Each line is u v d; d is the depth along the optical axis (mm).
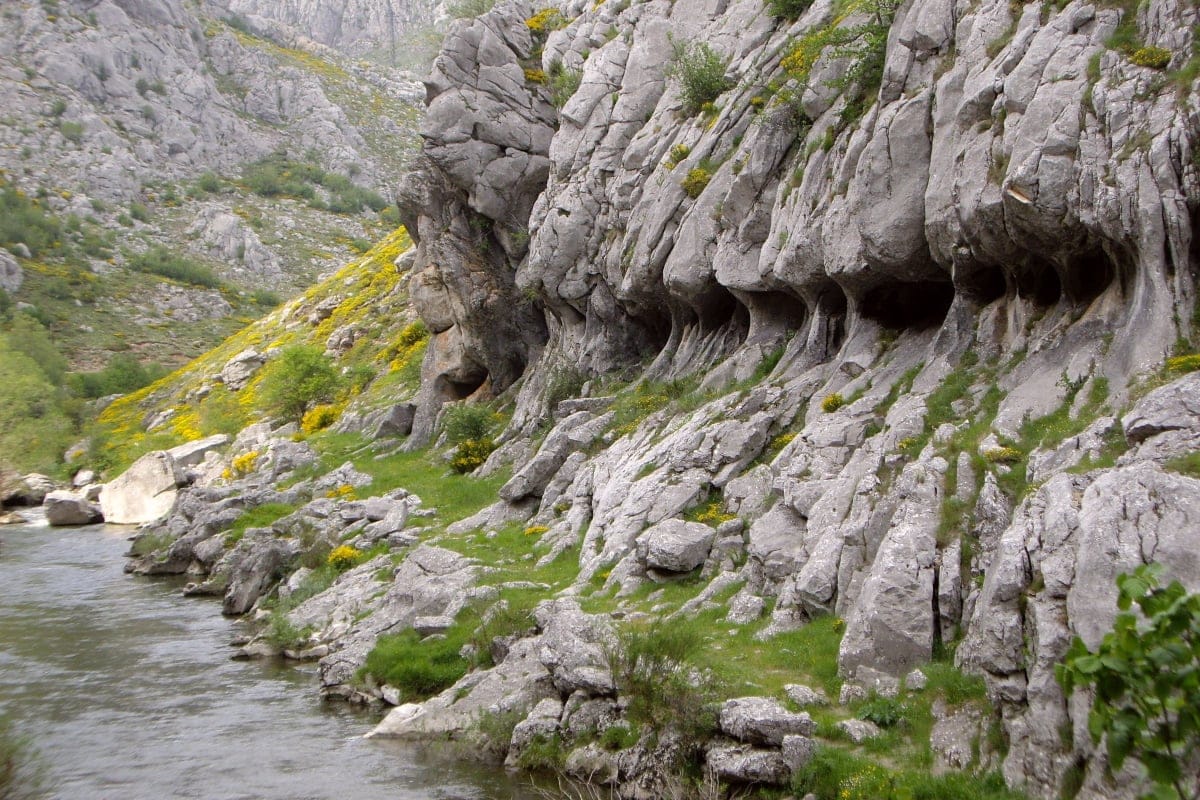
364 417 61500
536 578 28297
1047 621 14523
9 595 39469
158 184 198000
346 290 90875
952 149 23844
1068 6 21906
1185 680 7266
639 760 17672
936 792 14203
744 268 32750
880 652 17453
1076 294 21656
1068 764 13305
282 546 37219
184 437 77312
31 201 168625
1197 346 18172
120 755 20750
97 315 142875
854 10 31672
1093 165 19906
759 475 25766
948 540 18328
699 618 21812
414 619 27172
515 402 49594
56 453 83188
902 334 27531
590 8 50156
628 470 29703
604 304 43406
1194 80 19000
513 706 20734
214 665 28531
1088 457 17234
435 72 49250
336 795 18406
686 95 39125
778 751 16125
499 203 49438
